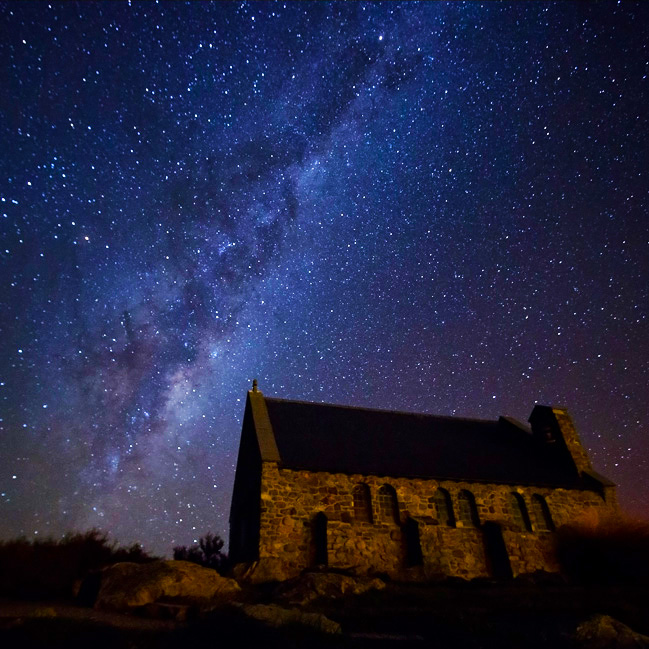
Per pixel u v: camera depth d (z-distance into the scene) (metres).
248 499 19.38
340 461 18.25
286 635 7.71
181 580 11.45
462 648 7.43
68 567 13.09
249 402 21.84
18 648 6.61
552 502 19.77
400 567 16.58
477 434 24.47
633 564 14.94
